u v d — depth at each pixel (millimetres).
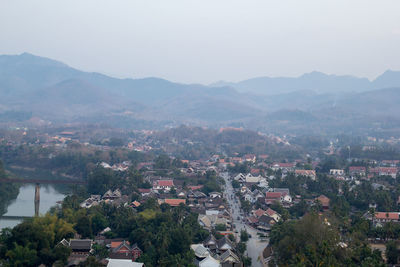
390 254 195000
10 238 197125
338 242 193375
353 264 173375
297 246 185250
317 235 186000
